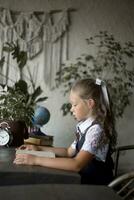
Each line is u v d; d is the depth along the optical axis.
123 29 3.35
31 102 2.21
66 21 3.25
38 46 3.22
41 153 1.50
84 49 3.29
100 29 3.33
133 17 3.36
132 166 3.35
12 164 1.33
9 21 3.18
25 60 2.65
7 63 3.19
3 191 0.84
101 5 3.33
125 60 3.32
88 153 1.41
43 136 2.12
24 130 1.90
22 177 1.20
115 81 3.27
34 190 0.85
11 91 2.11
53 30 3.23
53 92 3.26
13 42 3.18
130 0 3.35
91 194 0.84
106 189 0.89
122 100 3.21
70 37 3.28
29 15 3.20
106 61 3.28
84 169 1.42
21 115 2.07
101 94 1.60
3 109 2.04
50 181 1.21
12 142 1.81
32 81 3.21
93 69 3.26
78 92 1.58
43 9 3.24
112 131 1.58
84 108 1.57
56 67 3.25
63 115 3.26
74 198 0.80
